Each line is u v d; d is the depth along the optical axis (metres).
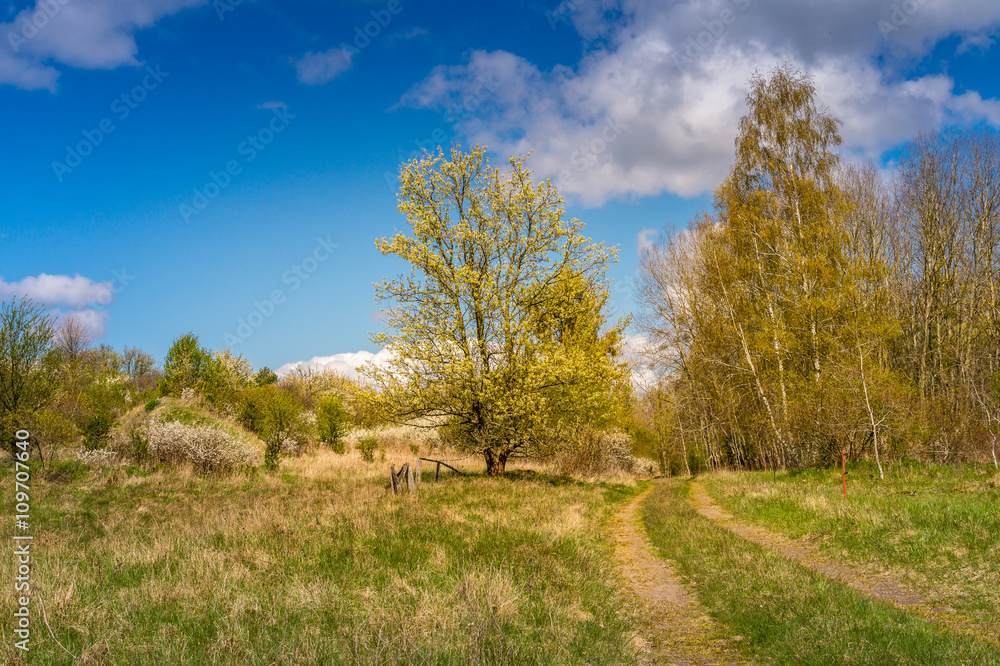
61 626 4.81
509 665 4.41
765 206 23.84
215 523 9.95
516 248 19.17
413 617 5.21
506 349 18.41
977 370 25.53
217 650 4.31
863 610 5.96
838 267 21.81
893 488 14.17
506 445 19.89
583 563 8.36
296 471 19.70
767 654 5.21
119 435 20.11
